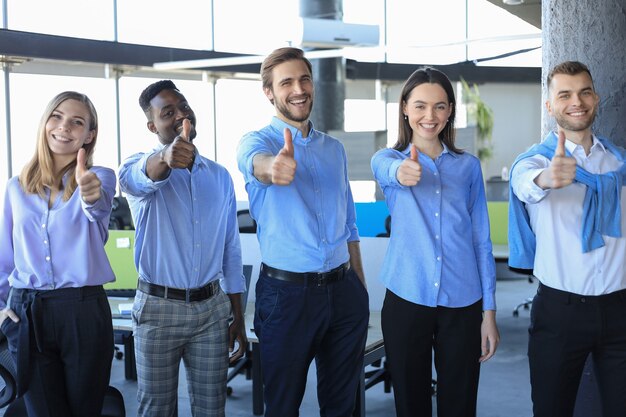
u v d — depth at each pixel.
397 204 2.70
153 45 11.98
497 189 11.31
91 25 11.55
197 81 13.61
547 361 2.67
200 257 2.82
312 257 2.62
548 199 2.62
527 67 16.56
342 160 2.79
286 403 2.66
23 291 2.62
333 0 11.65
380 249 4.57
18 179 2.66
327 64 12.04
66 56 10.92
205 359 2.88
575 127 2.60
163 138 2.89
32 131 11.58
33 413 2.65
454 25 15.09
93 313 2.64
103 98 12.54
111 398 3.01
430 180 2.68
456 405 2.71
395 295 2.70
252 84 13.96
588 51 3.21
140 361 2.81
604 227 2.55
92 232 2.65
